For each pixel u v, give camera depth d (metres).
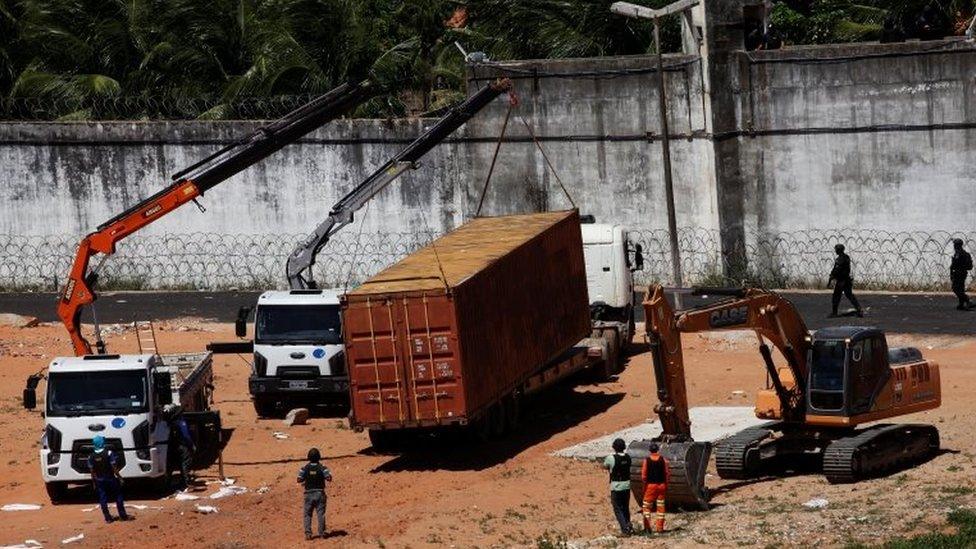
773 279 66.00
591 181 67.62
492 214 68.38
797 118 65.00
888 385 38.66
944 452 40.25
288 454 44.00
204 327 61.81
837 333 38.34
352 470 41.94
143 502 39.28
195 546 34.59
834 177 64.94
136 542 35.09
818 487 37.44
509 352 43.81
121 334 60.75
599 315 55.47
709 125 65.50
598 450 42.75
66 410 39.16
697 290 36.56
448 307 40.53
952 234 63.72
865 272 65.12
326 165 68.19
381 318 40.97
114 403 39.22
